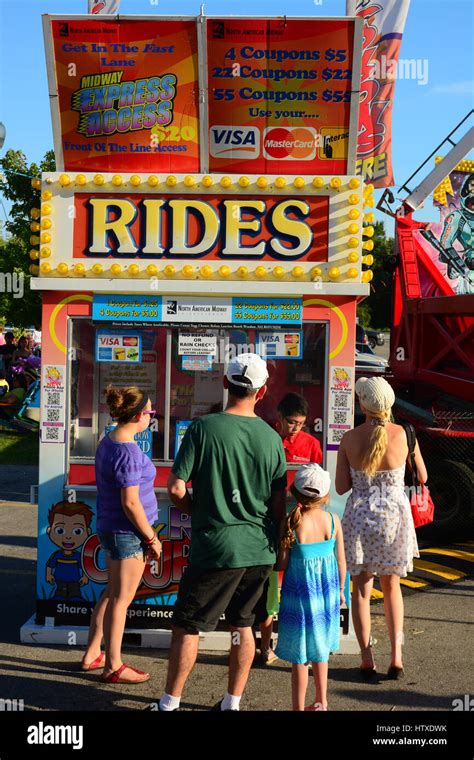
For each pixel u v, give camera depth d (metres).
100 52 5.53
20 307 18.92
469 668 5.40
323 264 5.55
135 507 4.79
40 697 4.79
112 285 5.56
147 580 5.62
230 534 4.29
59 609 5.68
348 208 5.54
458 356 9.99
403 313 11.51
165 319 5.61
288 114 5.57
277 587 5.43
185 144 5.62
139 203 5.58
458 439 9.13
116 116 5.60
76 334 5.74
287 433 5.53
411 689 5.02
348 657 5.57
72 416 5.74
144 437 5.73
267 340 5.66
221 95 5.56
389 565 5.09
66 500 5.65
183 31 5.48
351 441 5.20
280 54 5.50
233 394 4.46
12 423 14.94
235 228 5.57
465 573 7.90
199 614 4.33
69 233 5.60
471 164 15.10
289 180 5.54
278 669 5.29
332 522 4.57
